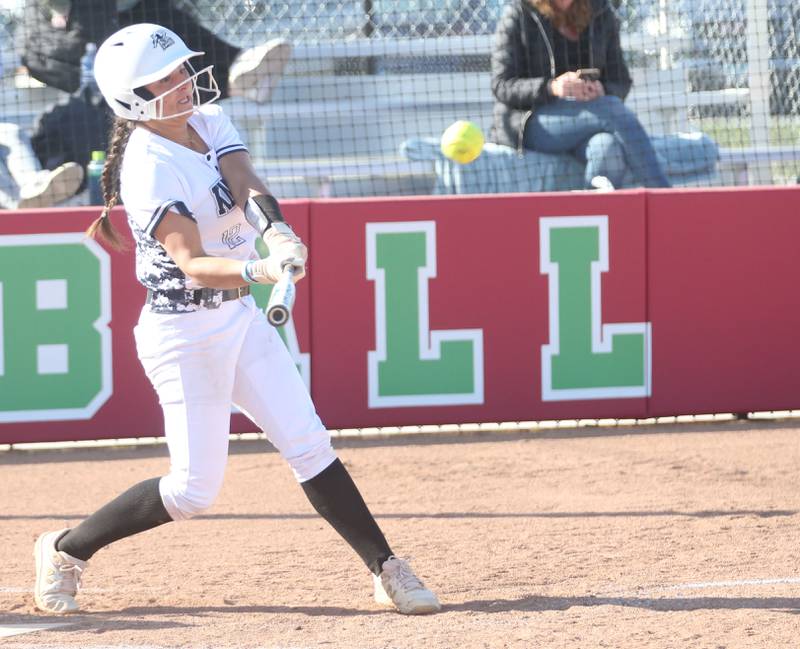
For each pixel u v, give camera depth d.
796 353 28.64
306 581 17.02
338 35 41.25
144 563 18.17
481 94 41.72
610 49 34.31
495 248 27.53
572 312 27.84
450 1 41.47
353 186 38.56
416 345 27.53
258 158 39.97
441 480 23.58
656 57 41.44
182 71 14.00
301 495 22.77
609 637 13.86
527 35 33.69
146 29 13.92
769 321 28.47
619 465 24.58
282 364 15.03
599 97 33.41
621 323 28.02
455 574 17.16
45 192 33.09
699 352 28.34
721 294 28.28
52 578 15.57
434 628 14.41
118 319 26.84
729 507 21.05
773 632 14.01
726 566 17.28
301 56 40.94
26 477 24.81
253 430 27.53
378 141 41.34
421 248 27.36
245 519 20.98
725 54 40.91
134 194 13.87
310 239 27.11
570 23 33.50
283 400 14.95
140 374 27.03
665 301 28.14
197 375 14.53
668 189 28.33
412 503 21.78
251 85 37.62
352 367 27.47
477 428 28.78
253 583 16.94
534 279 27.69
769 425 28.62
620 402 28.17
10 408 26.83
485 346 27.69
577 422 29.33
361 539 15.30
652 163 33.66
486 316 27.66
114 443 27.98
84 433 27.00
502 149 34.47
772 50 39.94
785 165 40.03
